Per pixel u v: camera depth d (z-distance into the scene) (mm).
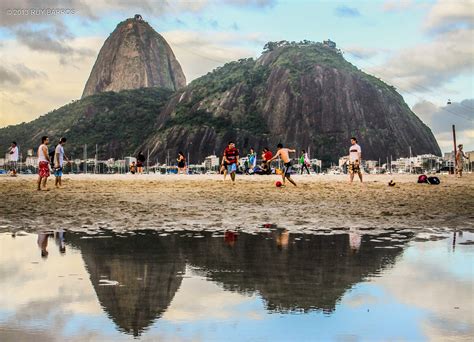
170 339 5566
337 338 5637
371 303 6891
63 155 33656
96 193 27188
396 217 17125
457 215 17578
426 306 6750
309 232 13609
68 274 8570
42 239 12289
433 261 9656
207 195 25859
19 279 8172
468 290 7559
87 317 6266
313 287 7723
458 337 5668
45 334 5691
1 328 5875
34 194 26453
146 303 6867
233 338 5613
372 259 9898
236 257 10031
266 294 7324
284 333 5766
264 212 18547
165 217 16938
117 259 9828
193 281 8102
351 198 24375
